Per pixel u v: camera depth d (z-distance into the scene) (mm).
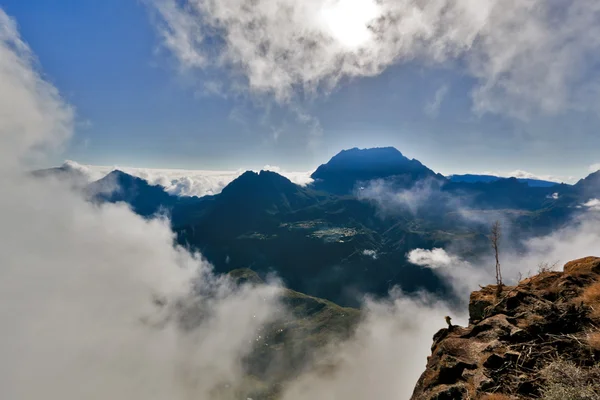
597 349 15070
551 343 16547
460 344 18938
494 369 15852
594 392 12016
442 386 16609
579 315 17953
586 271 24703
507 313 21312
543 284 25250
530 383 14133
